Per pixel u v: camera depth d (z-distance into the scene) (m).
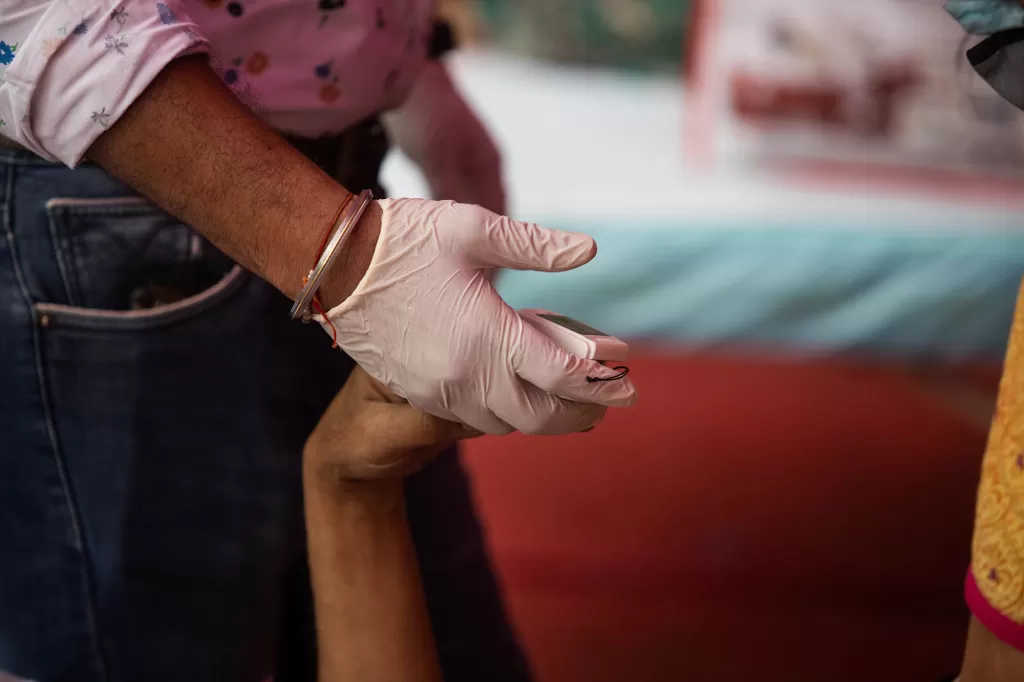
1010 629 0.65
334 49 0.87
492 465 2.56
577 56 4.06
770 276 3.42
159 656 0.96
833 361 3.40
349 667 0.80
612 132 3.84
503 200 1.40
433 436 0.73
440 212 0.69
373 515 0.80
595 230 3.48
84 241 0.86
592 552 2.12
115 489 0.91
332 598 0.80
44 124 0.70
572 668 1.74
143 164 0.70
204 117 0.69
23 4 0.67
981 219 3.46
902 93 3.76
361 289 0.69
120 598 0.93
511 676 1.18
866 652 1.79
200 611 0.96
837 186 3.59
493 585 1.18
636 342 3.45
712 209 3.52
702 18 3.92
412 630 0.80
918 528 2.25
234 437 0.93
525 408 0.70
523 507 2.32
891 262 3.40
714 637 1.83
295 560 1.01
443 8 4.00
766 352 3.43
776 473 2.52
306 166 0.71
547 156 3.74
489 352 0.68
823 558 2.11
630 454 2.62
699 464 2.57
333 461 0.77
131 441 0.90
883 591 1.99
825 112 3.82
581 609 1.92
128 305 0.88
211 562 0.95
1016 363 0.64
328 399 0.99
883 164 3.68
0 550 0.95
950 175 3.67
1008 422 0.65
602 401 0.69
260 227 0.69
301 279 0.70
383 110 1.03
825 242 3.41
